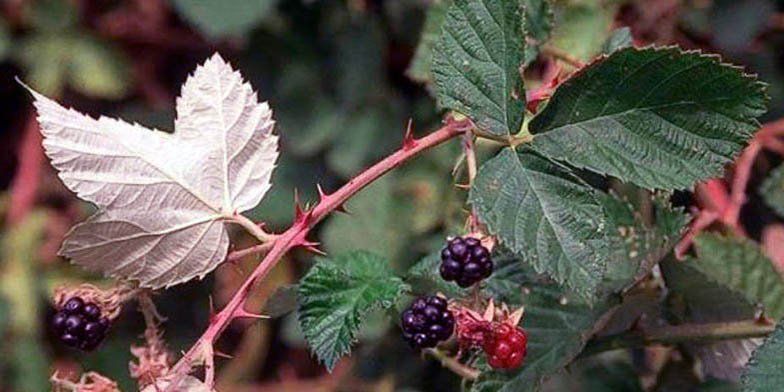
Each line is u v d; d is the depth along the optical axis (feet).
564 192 1.79
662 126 1.81
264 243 1.85
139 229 1.83
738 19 2.70
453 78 1.84
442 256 1.77
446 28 1.85
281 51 3.01
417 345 1.77
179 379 1.74
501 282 1.98
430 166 2.77
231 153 1.86
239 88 1.87
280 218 2.96
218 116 1.86
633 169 1.80
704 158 1.80
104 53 3.31
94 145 1.82
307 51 2.99
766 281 2.26
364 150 2.94
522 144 1.82
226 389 3.10
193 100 1.86
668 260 2.09
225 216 1.85
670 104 1.80
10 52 3.26
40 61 3.27
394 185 2.79
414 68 2.34
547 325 1.98
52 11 3.26
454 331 1.79
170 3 3.06
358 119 2.96
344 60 2.96
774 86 2.78
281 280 2.89
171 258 1.85
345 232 2.79
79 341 1.82
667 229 2.03
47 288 3.24
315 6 2.95
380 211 2.79
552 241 1.77
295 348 3.14
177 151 1.85
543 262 1.77
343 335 1.88
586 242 1.77
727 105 1.79
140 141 1.84
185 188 1.84
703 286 2.10
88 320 1.82
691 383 2.27
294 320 2.90
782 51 2.79
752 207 2.70
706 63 1.77
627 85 1.80
